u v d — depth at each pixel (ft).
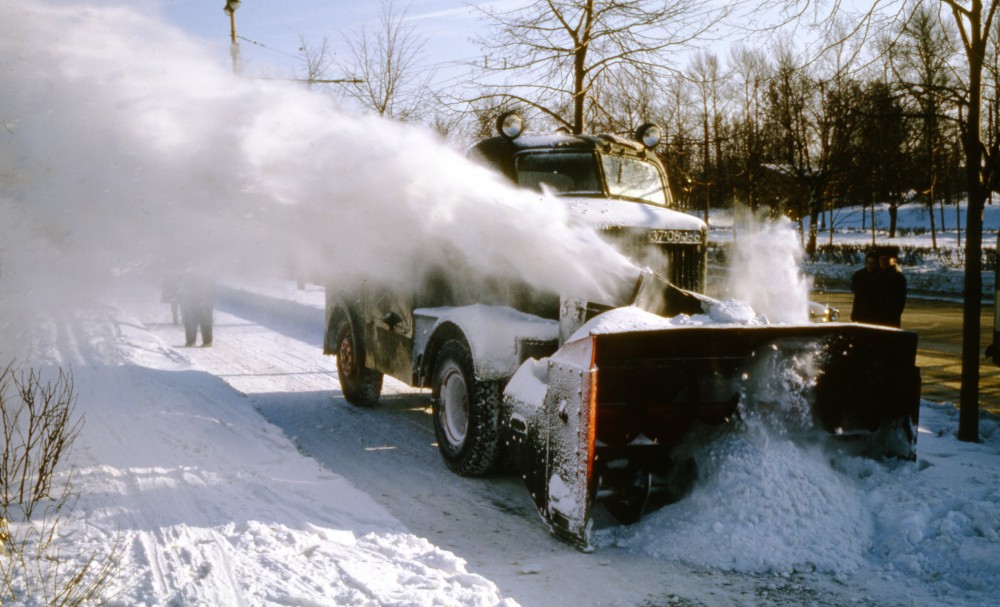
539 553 16.06
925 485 17.08
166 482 17.76
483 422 20.17
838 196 119.96
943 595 13.73
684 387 16.76
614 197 24.08
